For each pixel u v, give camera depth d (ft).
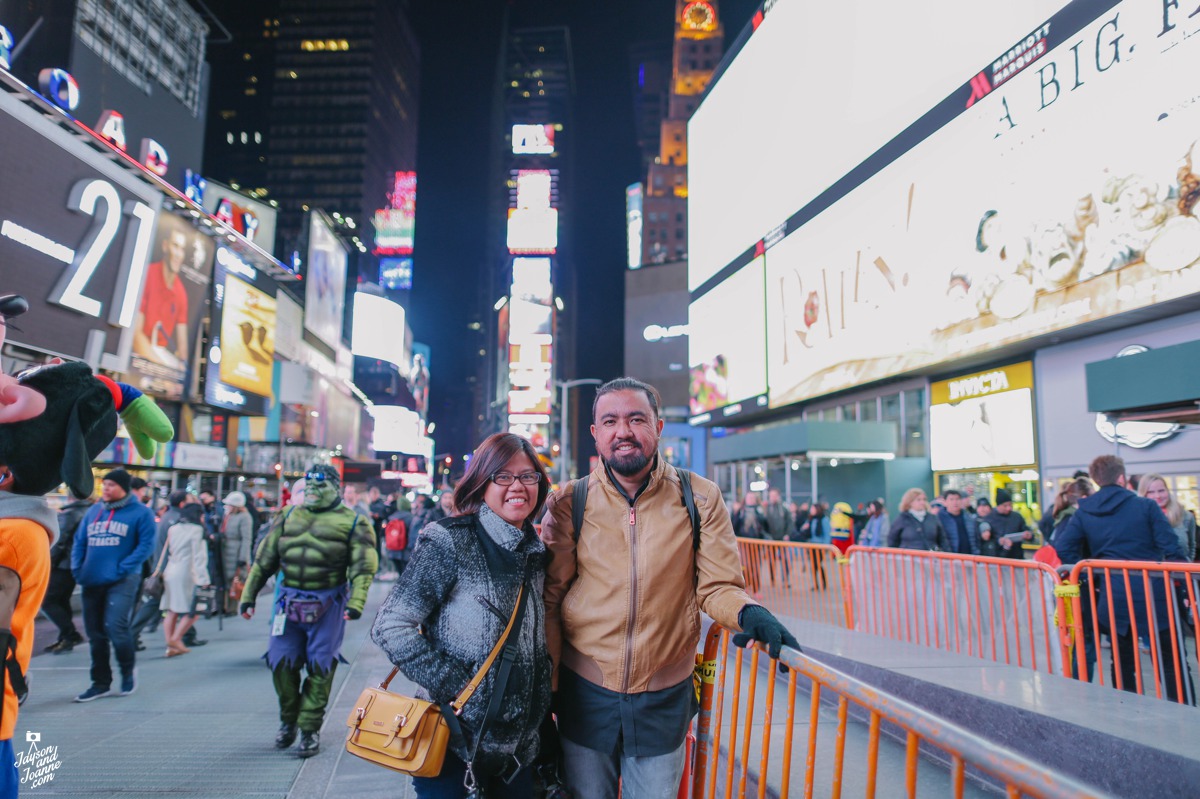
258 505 85.81
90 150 95.20
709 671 10.21
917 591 21.75
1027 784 4.47
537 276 473.67
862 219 74.64
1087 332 50.39
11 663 7.54
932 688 15.01
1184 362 29.30
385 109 495.00
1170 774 10.55
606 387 8.75
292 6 473.67
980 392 63.31
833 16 81.51
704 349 119.85
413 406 494.18
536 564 8.53
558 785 8.92
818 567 27.43
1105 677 22.24
